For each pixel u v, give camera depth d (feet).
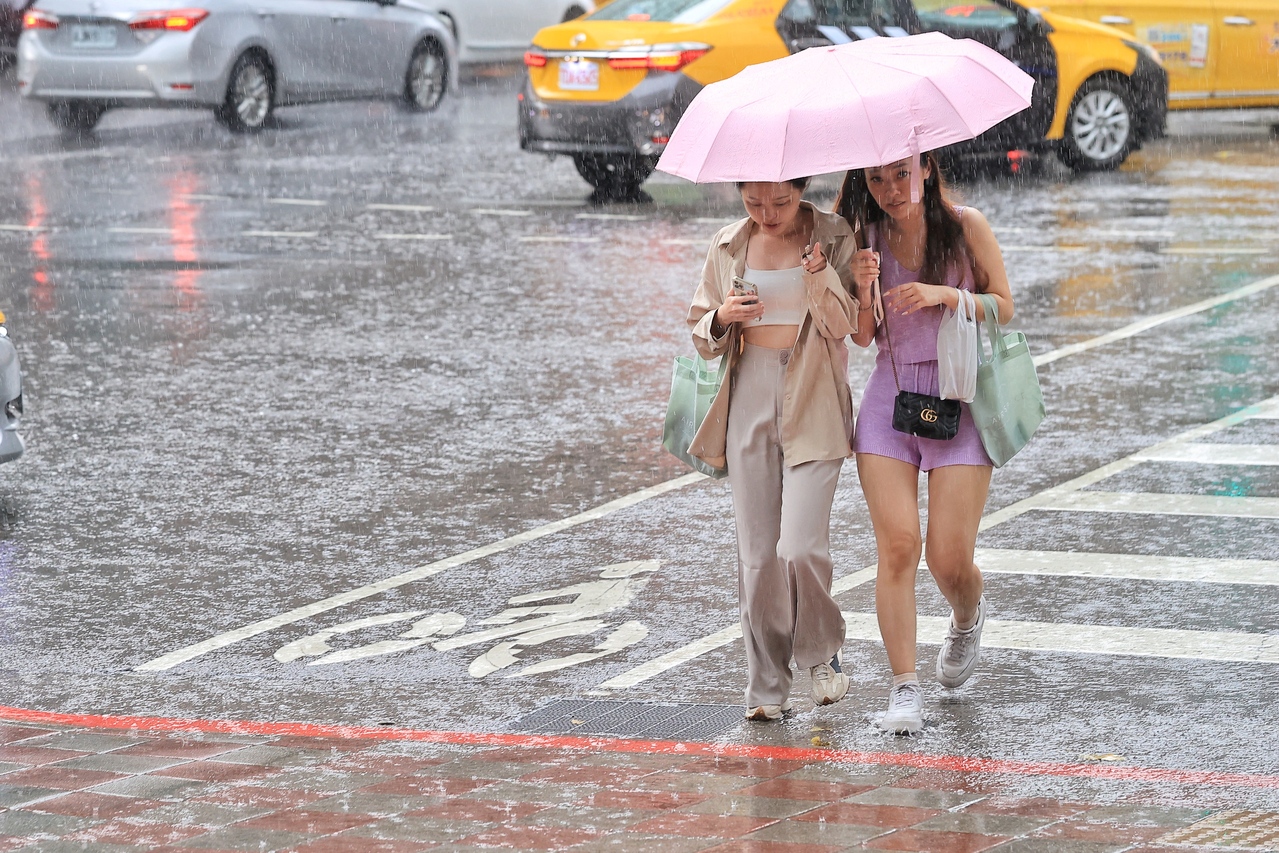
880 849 21.49
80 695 30.55
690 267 69.87
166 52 101.24
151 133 108.06
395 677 31.07
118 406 50.75
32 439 47.52
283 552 38.40
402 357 56.13
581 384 52.54
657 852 21.68
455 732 28.04
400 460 45.19
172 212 82.99
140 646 33.09
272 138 106.42
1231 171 91.20
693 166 26.04
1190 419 46.91
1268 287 63.00
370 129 110.93
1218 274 65.41
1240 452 43.80
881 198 26.50
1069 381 51.06
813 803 23.54
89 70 101.55
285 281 68.03
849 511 40.09
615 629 33.22
